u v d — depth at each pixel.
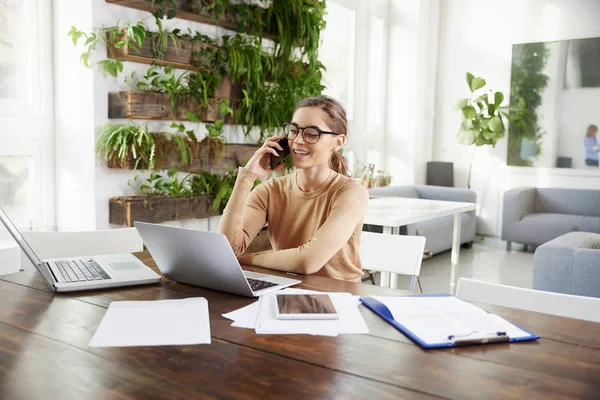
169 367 0.92
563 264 2.76
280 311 1.19
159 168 3.20
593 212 5.66
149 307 1.25
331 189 1.78
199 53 3.41
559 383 0.88
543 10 6.04
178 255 1.41
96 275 1.49
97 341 1.03
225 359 0.96
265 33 3.98
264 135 4.17
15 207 3.05
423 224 4.93
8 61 2.96
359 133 5.99
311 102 1.74
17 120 2.98
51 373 0.89
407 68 6.41
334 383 0.87
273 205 1.89
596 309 1.34
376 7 6.16
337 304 1.28
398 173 6.59
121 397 0.81
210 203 3.50
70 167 3.14
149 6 3.12
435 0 6.54
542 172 6.13
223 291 1.41
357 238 1.82
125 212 3.03
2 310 1.23
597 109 5.78
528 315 1.25
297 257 1.62
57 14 3.08
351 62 5.79
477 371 0.92
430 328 1.11
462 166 6.67
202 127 3.71
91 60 2.98
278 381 0.87
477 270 4.73
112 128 3.01
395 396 0.82
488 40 6.42
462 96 6.64
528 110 6.16
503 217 5.59
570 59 5.89
